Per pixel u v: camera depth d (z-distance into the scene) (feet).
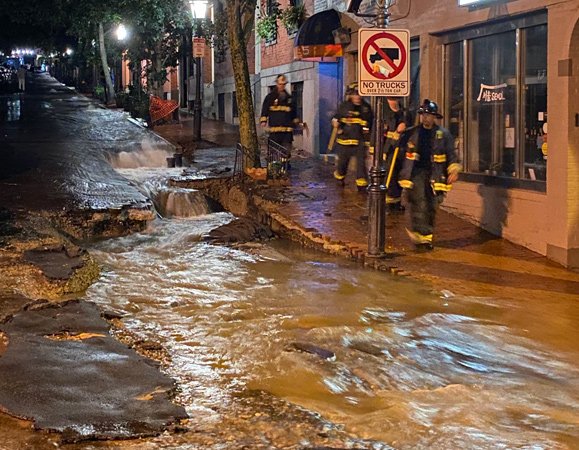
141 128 76.74
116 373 19.84
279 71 74.28
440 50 44.57
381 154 34.63
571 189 33.24
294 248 39.32
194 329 24.88
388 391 19.35
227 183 52.90
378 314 26.78
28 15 97.04
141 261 36.14
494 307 27.48
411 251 36.04
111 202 44.16
